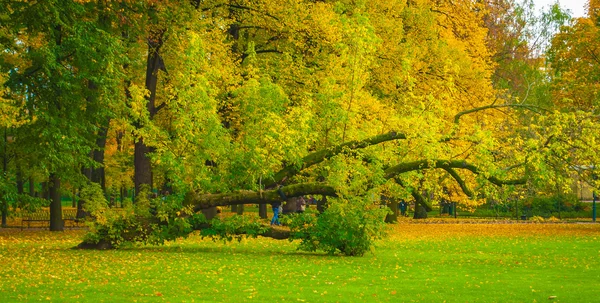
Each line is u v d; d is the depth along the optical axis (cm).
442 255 2028
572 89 3612
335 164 1983
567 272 1578
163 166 2088
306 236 2017
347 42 2369
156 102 3266
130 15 2372
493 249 2259
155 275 1392
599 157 2214
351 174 2027
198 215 2027
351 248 1992
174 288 1213
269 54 2953
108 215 2005
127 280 1306
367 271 1555
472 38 3438
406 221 4369
